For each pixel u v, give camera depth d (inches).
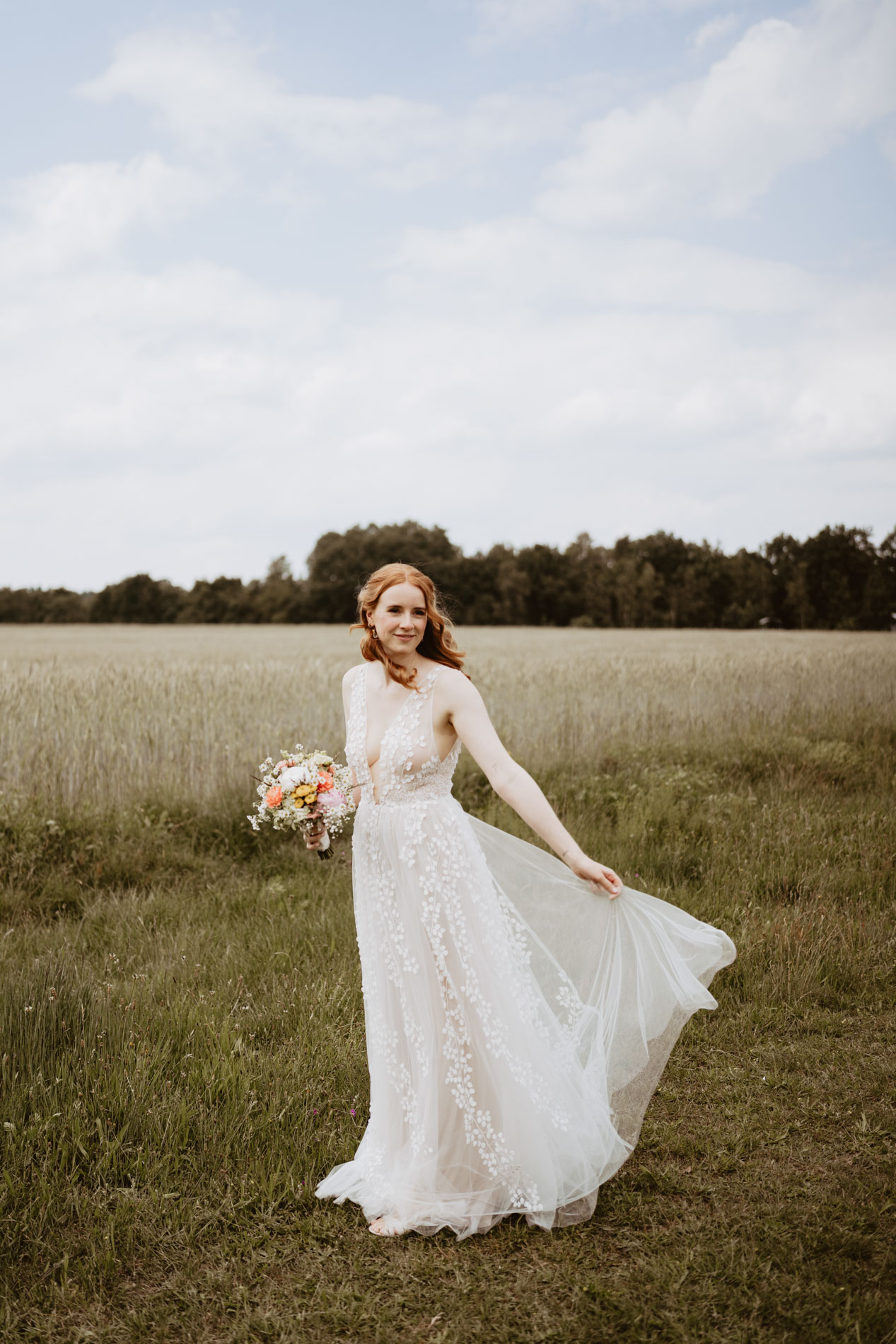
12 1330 86.4
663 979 112.8
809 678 549.3
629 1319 86.2
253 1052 136.6
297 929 195.8
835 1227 99.7
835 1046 144.9
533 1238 100.3
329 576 3230.8
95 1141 115.6
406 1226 100.7
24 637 1845.5
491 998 103.0
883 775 336.2
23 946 192.9
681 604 3085.6
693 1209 104.6
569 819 276.4
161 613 3398.1
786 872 218.4
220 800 288.7
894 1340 82.8
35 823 256.5
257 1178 109.7
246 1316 88.0
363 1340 84.9
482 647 1212.5
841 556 2920.8
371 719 107.4
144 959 185.9
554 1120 104.0
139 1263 96.8
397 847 103.3
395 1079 105.9
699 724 439.8
